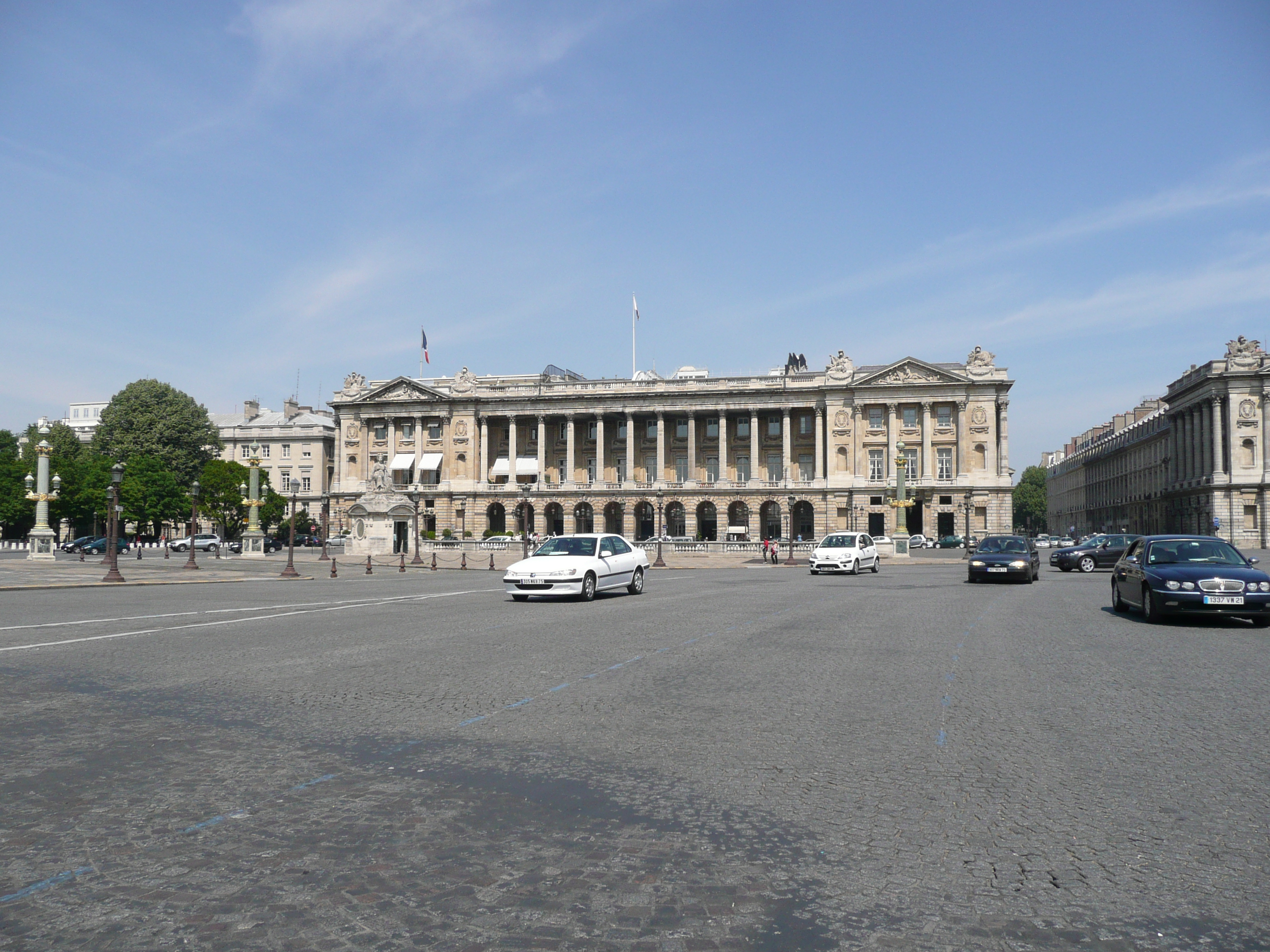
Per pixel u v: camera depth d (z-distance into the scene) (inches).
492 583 1584.6
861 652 604.4
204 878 219.3
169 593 1258.6
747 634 705.6
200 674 505.7
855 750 339.3
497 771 310.0
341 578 1765.5
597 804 274.7
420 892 212.2
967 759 327.0
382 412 4916.3
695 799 280.4
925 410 4311.0
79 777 302.2
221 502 4478.3
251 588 1384.1
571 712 406.9
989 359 4288.9
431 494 4800.7
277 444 5600.4
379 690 458.9
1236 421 4185.5
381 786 292.4
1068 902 207.6
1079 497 7342.5
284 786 292.5
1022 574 1444.4
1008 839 246.7
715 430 4736.7
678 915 200.4
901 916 200.1
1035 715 401.4
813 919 199.0
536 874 222.4
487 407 4820.4
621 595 1188.5
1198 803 277.0
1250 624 799.1
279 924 196.1
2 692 450.9
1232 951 185.0
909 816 265.1
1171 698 441.1
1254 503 4151.1
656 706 419.5
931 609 956.0
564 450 4894.2
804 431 4618.6
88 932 192.1
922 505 4281.5
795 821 260.1
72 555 3016.7
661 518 3690.9
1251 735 363.9
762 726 378.9
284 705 420.2
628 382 4690.0
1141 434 5600.4
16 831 250.8
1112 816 264.7
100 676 498.3
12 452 4202.8
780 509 4483.3
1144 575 812.0
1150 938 190.7
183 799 278.8
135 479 4074.8
